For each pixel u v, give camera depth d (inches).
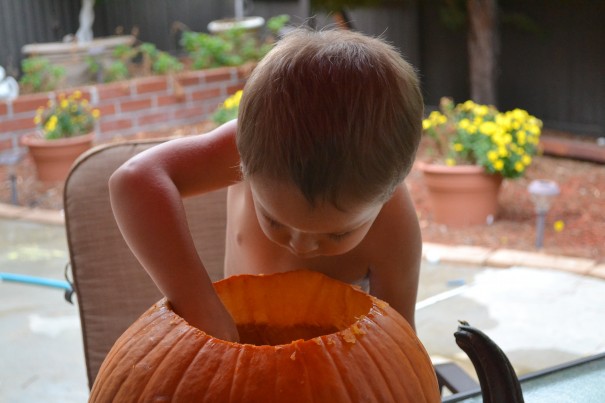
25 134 267.9
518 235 177.8
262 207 35.9
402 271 45.4
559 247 168.7
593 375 49.8
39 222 199.5
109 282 66.4
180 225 40.0
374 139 32.2
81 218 66.3
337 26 47.3
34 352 124.6
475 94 267.3
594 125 265.9
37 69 306.7
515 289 142.3
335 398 31.9
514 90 284.0
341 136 31.7
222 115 236.5
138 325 36.5
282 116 32.0
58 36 358.6
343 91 32.0
